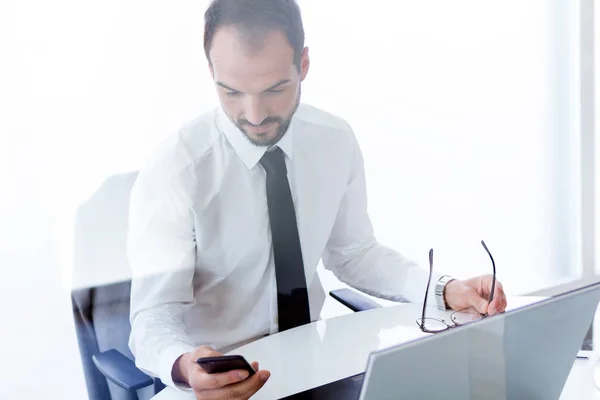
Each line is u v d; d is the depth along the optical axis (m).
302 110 1.97
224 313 1.94
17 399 1.69
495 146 2.55
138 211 1.72
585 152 2.82
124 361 1.52
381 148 2.20
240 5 1.79
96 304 1.61
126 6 1.69
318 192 2.04
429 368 0.81
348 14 2.04
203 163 1.83
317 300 2.10
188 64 1.78
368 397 0.77
